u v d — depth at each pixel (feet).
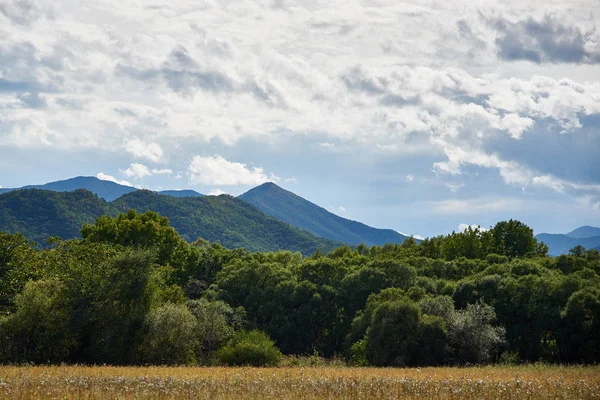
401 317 199.52
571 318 212.43
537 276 240.53
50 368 131.34
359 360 209.15
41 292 172.65
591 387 91.45
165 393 79.46
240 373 122.52
